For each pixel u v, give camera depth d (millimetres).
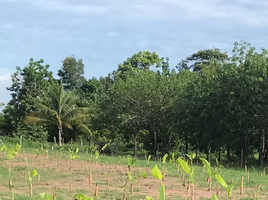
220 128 22641
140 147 35125
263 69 20688
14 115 38094
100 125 31250
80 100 40906
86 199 4508
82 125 33000
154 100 29156
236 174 14789
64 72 50469
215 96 22828
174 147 32938
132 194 9297
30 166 14617
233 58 22656
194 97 24516
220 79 22719
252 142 26562
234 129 21797
